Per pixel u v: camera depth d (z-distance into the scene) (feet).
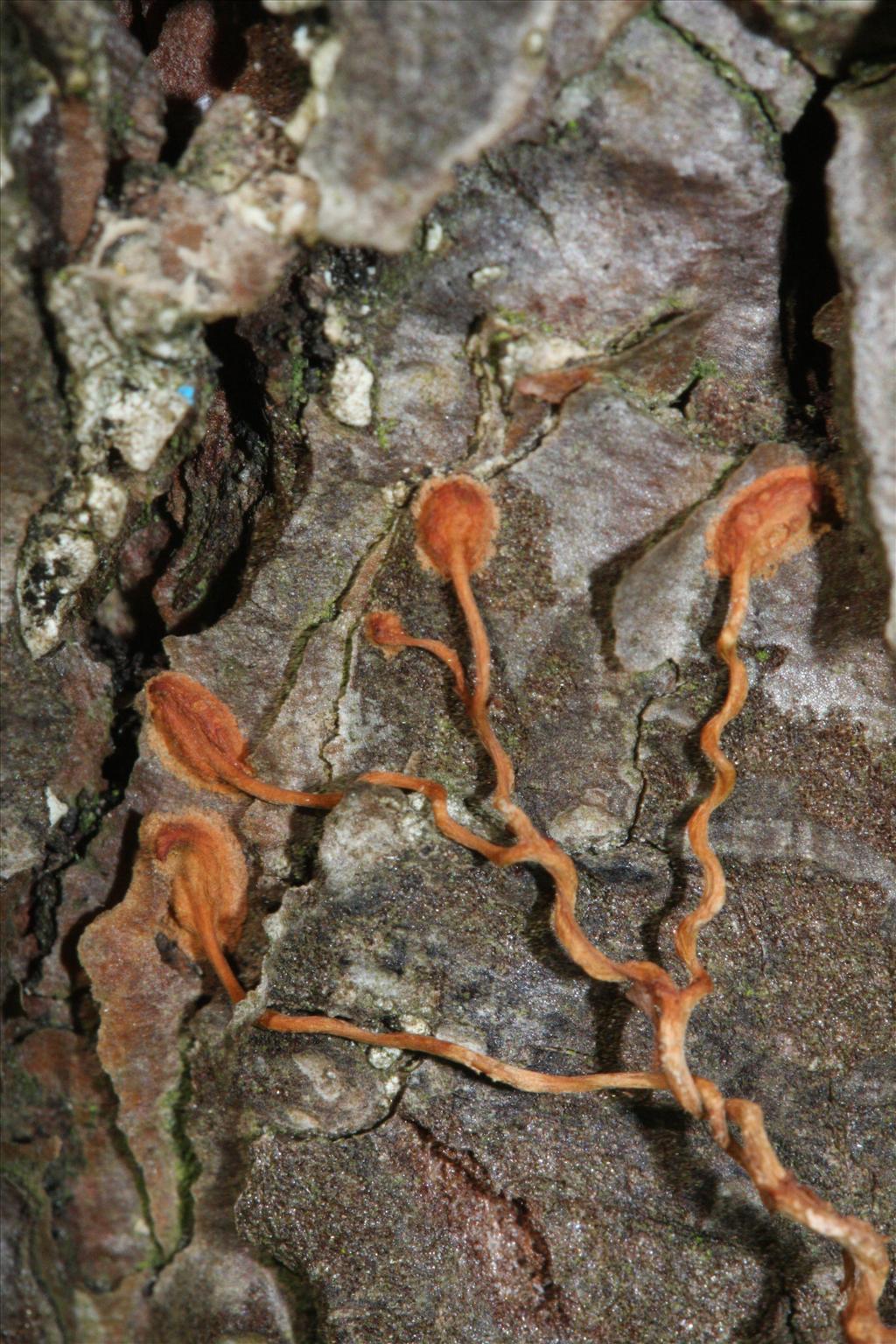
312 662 0.40
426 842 0.40
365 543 0.40
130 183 0.39
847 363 0.39
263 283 0.39
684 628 0.40
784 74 0.39
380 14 0.38
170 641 0.40
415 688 0.40
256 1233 0.40
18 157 0.38
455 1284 0.40
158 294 0.39
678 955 0.40
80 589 0.40
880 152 0.38
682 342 0.40
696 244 0.39
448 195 0.39
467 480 0.40
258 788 0.40
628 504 0.40
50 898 0.40
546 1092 0.40
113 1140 0.40
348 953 0.40
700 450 0.40
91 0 0.38
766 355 0.40
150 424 0.39
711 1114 0.39
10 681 0.40
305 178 0.39
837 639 0.40
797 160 0.39
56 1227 0.40
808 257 0.40
